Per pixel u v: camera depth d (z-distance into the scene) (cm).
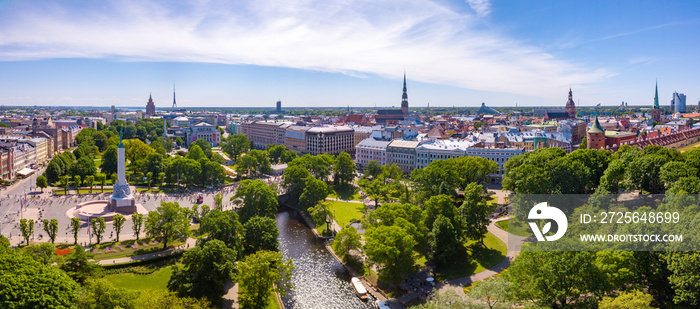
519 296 11694
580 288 11188
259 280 13650
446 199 18062
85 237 19350
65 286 10806
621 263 11819
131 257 16975
